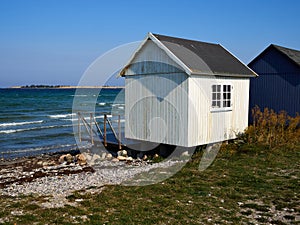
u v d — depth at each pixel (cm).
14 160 1541
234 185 834
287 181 861
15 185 984
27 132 2566
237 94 1377
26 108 4844
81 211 654
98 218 612
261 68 1847
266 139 1382
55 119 3475
